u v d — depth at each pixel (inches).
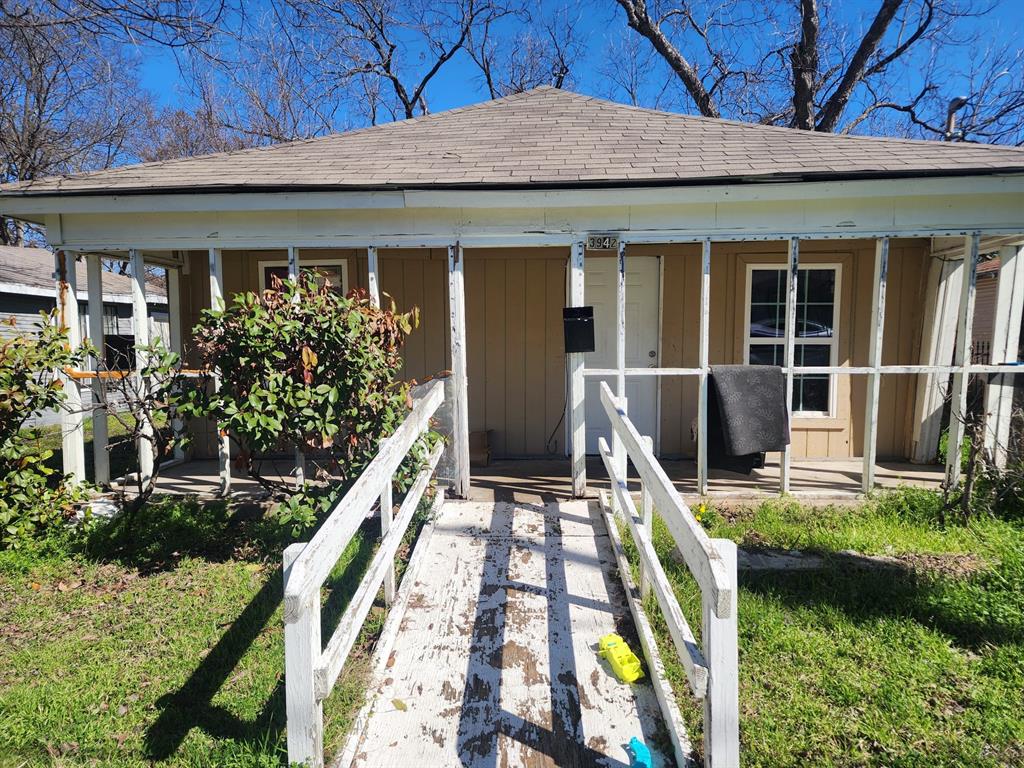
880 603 141.2
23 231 802.2
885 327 257.4
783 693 112.1
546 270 263.4
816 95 657.6
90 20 248.8
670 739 97.0
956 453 198.8
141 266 212.2
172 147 800.3
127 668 122.7
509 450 271.1
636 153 217.3
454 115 282.4
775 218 199.0
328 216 204.2
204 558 173.5
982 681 114.7
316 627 81.2
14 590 156.4
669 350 263.3
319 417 152.9
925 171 181.2
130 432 189.5
